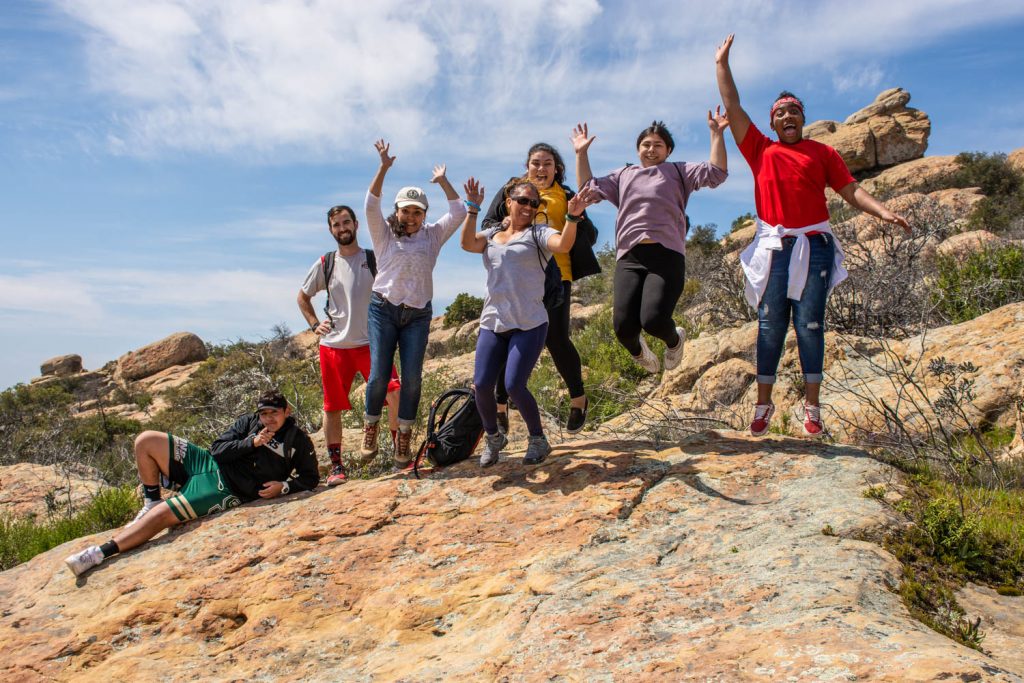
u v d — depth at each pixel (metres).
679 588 3.27
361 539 4.40
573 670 2.77
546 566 3.78
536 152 5.12
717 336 9.84
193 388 24.75
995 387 6.41
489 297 4.70
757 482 4.34
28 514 8.83
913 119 42.97
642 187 4.86
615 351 11.96
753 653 2.54
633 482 4.49
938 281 10.09
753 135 4.75
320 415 10.86
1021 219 17.42
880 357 7.79
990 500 4.51
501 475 4.91
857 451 4.73
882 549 3.43
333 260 5.60
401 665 3.35
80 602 4.39
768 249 4.62
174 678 3.63
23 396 32.06
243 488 5.07
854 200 4.52
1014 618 3.08
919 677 2.18
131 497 8.10
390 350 5.21
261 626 3.89
